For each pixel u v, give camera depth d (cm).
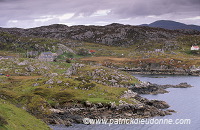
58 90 12838
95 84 13688
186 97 14575
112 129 9194
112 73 18088
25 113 8700
